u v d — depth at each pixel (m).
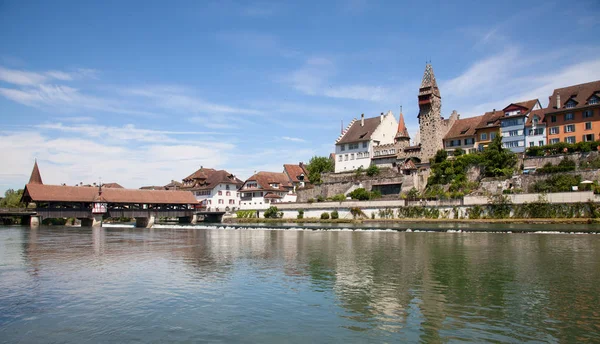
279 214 106.69
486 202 72.25
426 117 103.19
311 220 95.94
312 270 29.12
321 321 17.72
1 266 31.70
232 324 17.41
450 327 16.81
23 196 95.19
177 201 109.62
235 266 31.17
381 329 16.67
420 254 36.66
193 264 32.25
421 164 98.62
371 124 119.56
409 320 17.73
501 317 18.00
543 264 30.39
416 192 86.94
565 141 83.44
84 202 98.25
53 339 15.90
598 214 61.28
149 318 18.25
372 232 65.62
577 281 24.59
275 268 30.12
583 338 15.47
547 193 66.81
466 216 74.19
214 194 134.50
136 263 32.94
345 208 92.69
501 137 87.25
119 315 18.70
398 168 99.62
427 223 75.81
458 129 102.62
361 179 101.81
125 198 101.81
